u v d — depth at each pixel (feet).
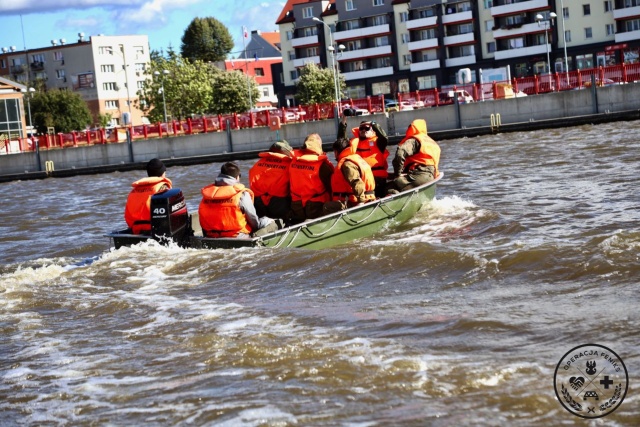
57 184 143.54
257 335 28.45
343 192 46.70
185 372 25.53
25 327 32.78
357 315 30.22
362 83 302.25
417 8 288.10
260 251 41.75
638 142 96.53
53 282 40.24
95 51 381.19
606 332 25.70
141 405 23.25
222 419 21.72
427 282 34.83
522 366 23.39
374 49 297.74
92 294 37.40
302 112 165.89
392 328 28.09
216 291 36.50
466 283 34.01
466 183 73.36
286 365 25.12
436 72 287.69
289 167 46.09
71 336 30.96
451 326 27.68
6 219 79.20
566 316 27.68
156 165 45.93
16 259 53.62
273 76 324.80
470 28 281.95
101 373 26.25
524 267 34.86
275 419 21.38
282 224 45.03
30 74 391.65
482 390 22.04
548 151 98.32
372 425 20.61
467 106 153.89
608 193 57.77
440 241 44.57
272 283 37.04
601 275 32.45
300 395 22.79
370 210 46.70
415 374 23.48
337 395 22.57
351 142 47.16
